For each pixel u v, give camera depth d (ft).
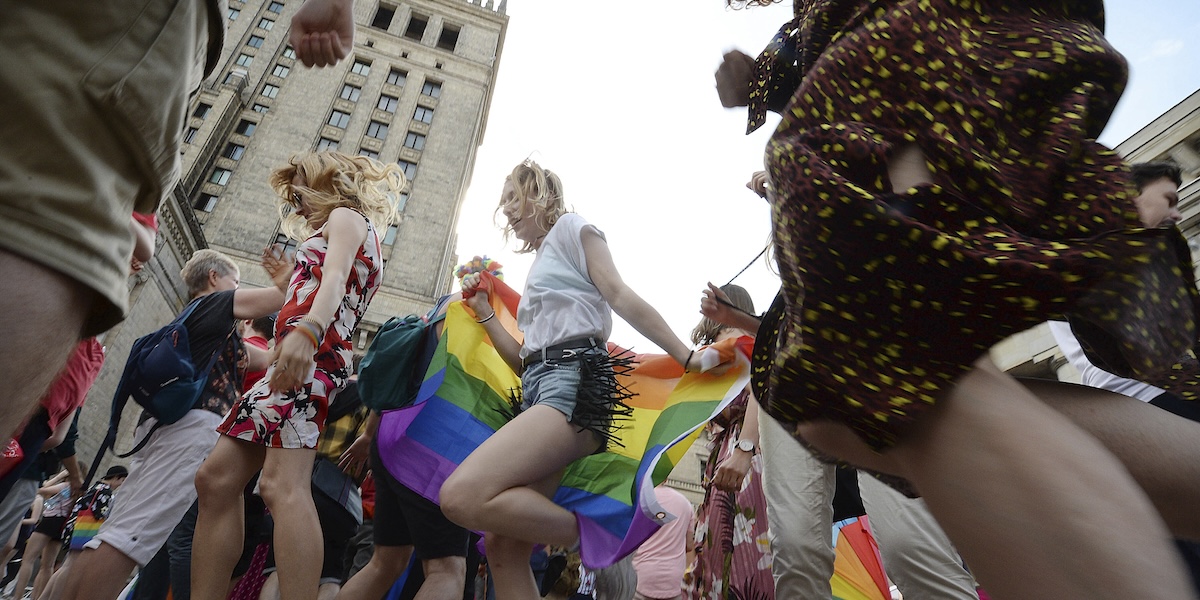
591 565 6.06
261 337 12.63
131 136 2.70
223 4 3.39
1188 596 1.39
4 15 2.43
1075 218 1.93
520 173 8.21
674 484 76.48
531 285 6.93
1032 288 1.73
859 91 2.24
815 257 2.03
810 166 2.11
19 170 2.32
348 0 4.85
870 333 1.91
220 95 100.73
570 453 5.90
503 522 5.36
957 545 1.73
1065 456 1.57
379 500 8.53
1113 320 1.76
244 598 9.87
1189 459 2.29
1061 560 1.47
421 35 126.52
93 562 7.29
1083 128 2.02
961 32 2.21
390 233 97.40
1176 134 33.27
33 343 2.32
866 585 8.88
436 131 108.88
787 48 3.37
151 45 2.82
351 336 7.30
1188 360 2.72
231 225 92.63
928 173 2.02
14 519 9.43
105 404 58.08
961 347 1.78
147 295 60.08
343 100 109.19
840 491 8.65
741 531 8.39
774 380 2.23
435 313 8.87
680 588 13.00
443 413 8.34
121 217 2.74
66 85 2.48
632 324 6.51
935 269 1.80
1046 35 2.17
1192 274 2.11
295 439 6.24
